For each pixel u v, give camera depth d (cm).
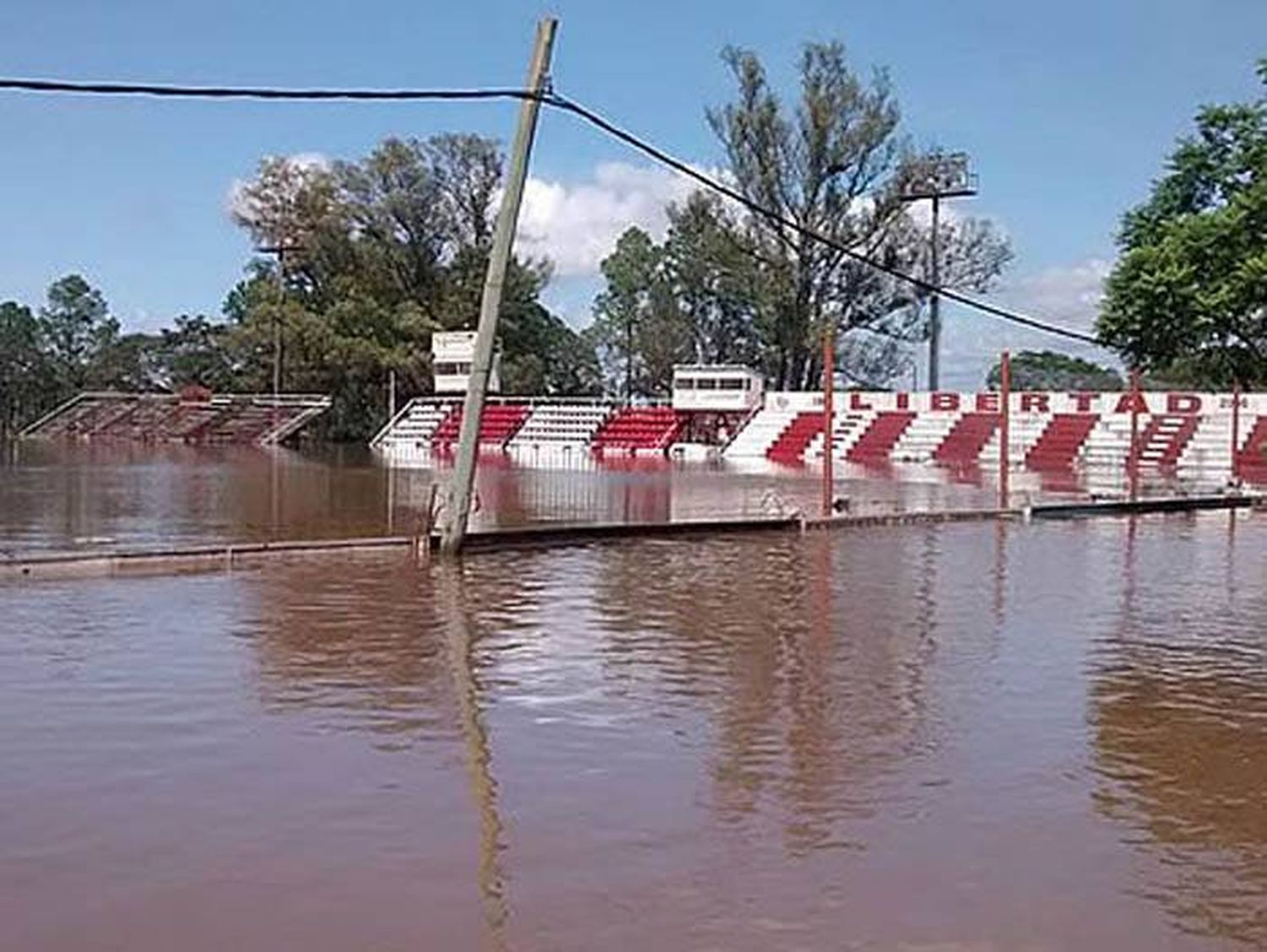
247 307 7275
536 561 1463
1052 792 566
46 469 3703
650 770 587
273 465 4069
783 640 945
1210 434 4662
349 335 6762
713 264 6150
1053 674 831
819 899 432
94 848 472
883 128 5666
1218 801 556
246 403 6781
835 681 798
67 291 9019
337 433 6919
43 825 497
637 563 1450
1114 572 1435
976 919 418
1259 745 654
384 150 6881
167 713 682
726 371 5803
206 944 388
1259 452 4394
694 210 6066
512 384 6906
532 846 480
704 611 1090
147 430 6969
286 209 6981
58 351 8800
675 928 405
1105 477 3941
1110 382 6238
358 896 428
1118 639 972
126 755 598
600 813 522
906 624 1029
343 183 6931
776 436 5622
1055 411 5144
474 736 645
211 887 435
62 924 403
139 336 8500
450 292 6938
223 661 825
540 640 929
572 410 6162
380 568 1354
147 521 1970
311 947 387
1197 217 2875
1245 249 2792
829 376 2127
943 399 5447
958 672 830
